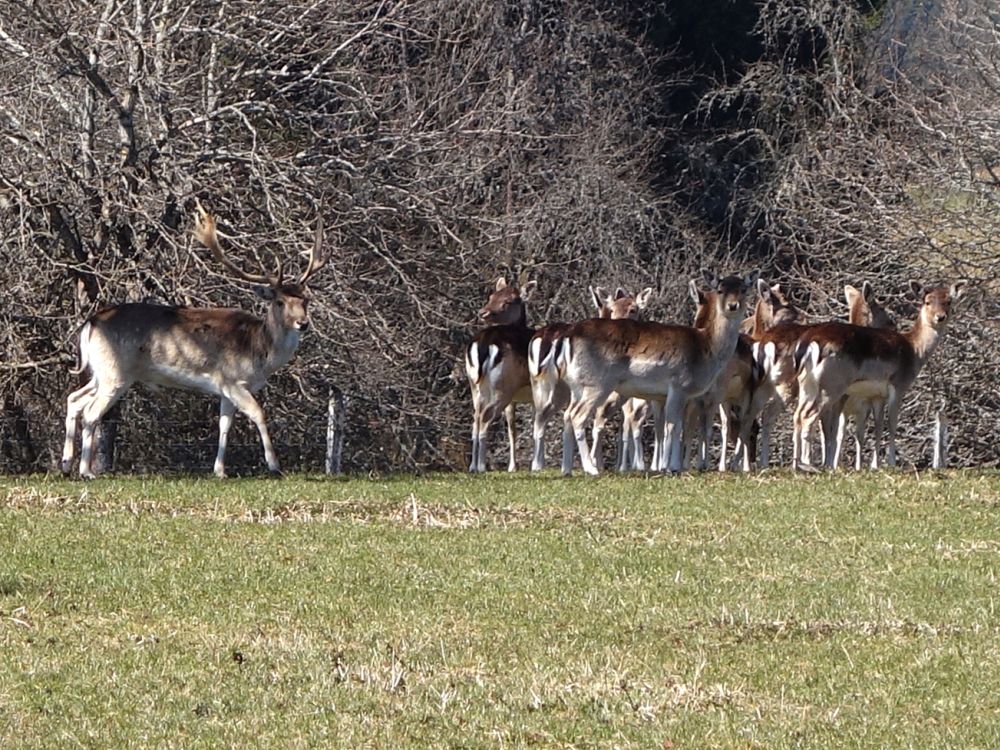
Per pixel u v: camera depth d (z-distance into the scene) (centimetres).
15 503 2769
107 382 3206
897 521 2767
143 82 3894
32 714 1605
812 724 1614
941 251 4800
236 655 1814
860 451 3778
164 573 2223
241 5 4116
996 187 4962
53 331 4012
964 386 4838
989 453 5019
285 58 4131
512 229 5062
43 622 1955
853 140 5512
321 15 4331
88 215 3922
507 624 1994
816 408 3541
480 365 3753
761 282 4219
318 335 3953
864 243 4962
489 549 2448
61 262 3759
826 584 2256
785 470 3462
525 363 3769
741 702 1688
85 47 4050
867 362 3575
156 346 3203
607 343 3312
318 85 4347
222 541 2464
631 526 2672
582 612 2061
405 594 2138
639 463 3841
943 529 2708
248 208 4003
